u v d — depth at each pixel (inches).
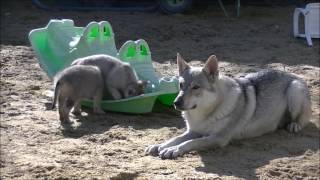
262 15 632.4
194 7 661.3
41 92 335.6
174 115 310.0
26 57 425.1
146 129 282.4
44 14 617.0
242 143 268.4
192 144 250.5
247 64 431.8
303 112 291.7
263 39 522.9
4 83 346.9
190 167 235.5
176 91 308.3
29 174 220.1
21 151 242.7
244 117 266.8
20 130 267.9
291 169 241.4
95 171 225.0
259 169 239.1
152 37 523.2
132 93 303.7
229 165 241.4
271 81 286.2
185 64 259.3
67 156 239.8
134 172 225.1
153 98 301.3
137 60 327.9
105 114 301.3
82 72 286.2
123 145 257.4
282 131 290.4
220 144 258.1
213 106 258.1
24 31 533.0
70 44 334.3
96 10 638.5
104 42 336.5
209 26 568.7
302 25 581.6
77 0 669.3
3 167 225.8
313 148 268.8
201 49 480.7
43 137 261.9
